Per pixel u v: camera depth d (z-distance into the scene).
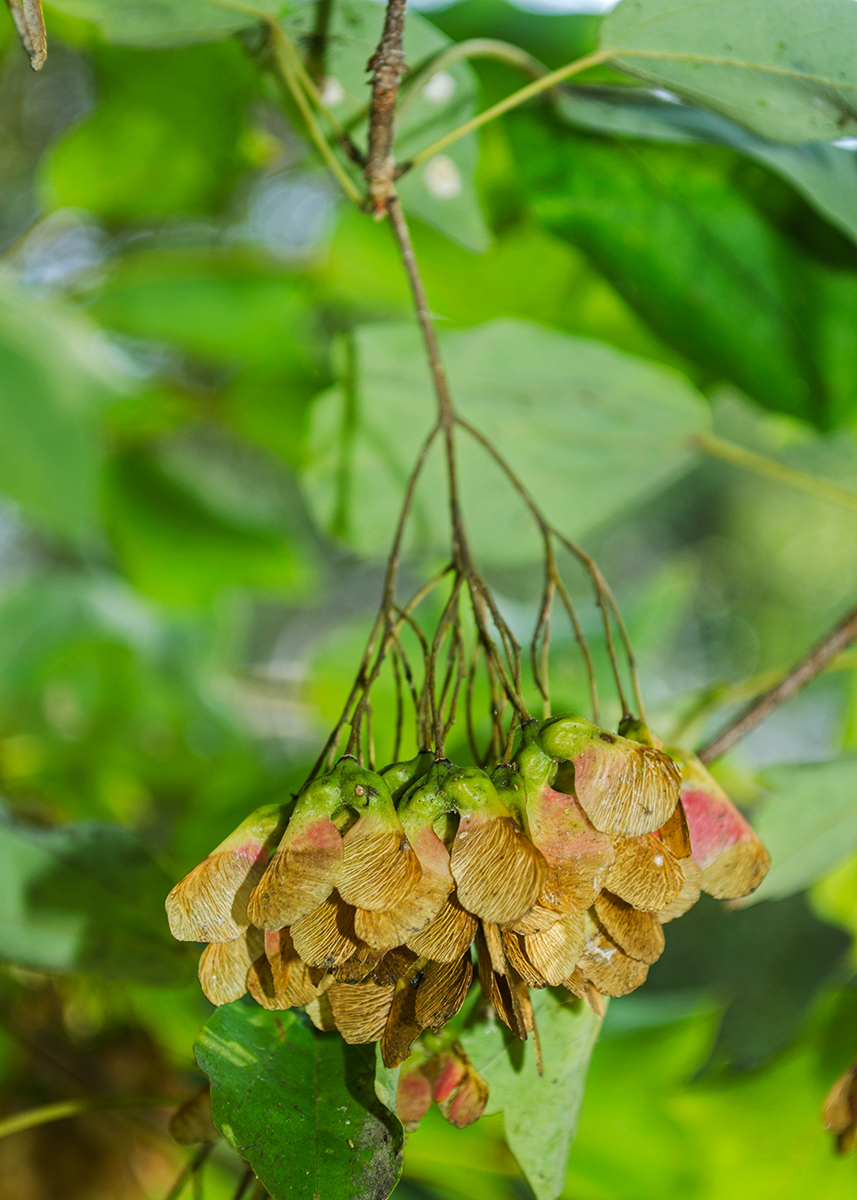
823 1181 0.59
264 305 0.85
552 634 0.83
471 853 0.43
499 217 0.70
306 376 0.89
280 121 0.76
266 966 0.44
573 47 0.66
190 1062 0.65
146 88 0.69
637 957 0.44
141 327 0.85
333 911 0.43
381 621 0.46
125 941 0.51
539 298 0.75
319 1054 0.46
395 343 0.57
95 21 0.51
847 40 0.48
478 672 0.74
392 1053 0.44
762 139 0.51
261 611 2.20
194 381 1.13
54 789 0.88
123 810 0.93
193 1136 0.48
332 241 0.79
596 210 0.60
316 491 0.59
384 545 0.60
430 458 0.59
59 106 1.41
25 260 0.87
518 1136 0.47
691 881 0.45
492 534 0.61
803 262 0.60
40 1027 0.67
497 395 0.59
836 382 0.63
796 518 3.42
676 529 3.52
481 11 0.66
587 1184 0.59
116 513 0.99
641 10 0.48
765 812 0.51
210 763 0.99
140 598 1.05
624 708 0.46
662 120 0.55
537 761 0.44
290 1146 0.44
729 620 3.40
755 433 0.97
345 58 0.51
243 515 1.01
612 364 0.60
